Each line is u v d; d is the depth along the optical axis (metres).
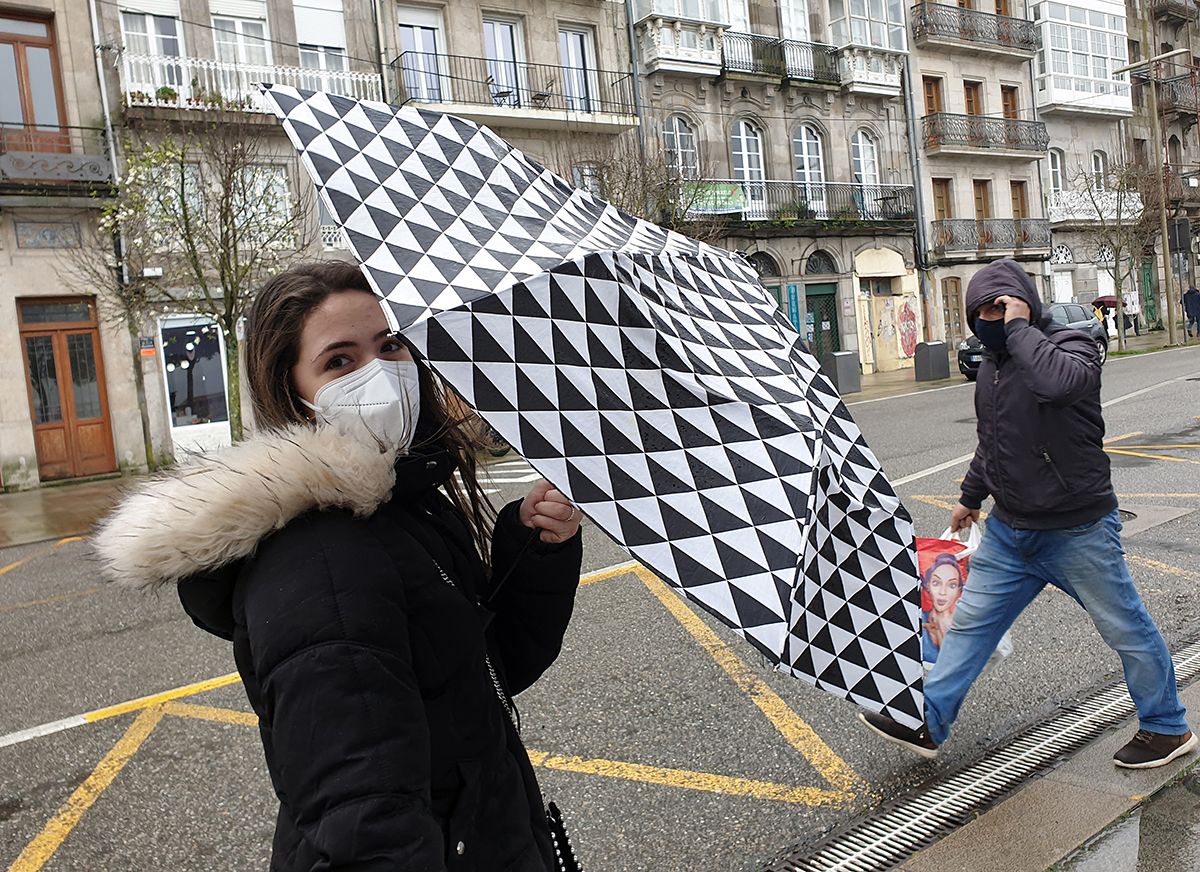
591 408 1.08
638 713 3.88
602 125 21.70
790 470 1.16
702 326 1.30
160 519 1.00
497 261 1.17
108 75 16.17
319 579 0.99
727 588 1.05
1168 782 2.87
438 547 1.20
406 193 1.21
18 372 15.32
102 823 3.31
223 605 1.09
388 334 1.24
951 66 29.56
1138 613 2.91
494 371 1.05
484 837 1.15
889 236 27.77
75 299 15.93
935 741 3.12
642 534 1.05
